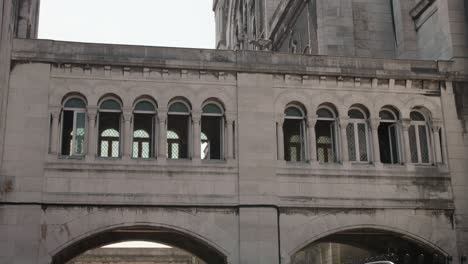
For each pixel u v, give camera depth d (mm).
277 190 30469
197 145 30297
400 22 40094
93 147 29438
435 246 31453
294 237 30125
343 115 32062
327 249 43000
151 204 29266
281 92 31734
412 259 34000
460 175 32531
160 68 30766
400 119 32781
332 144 32312
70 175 28953
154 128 30641
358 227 30906
